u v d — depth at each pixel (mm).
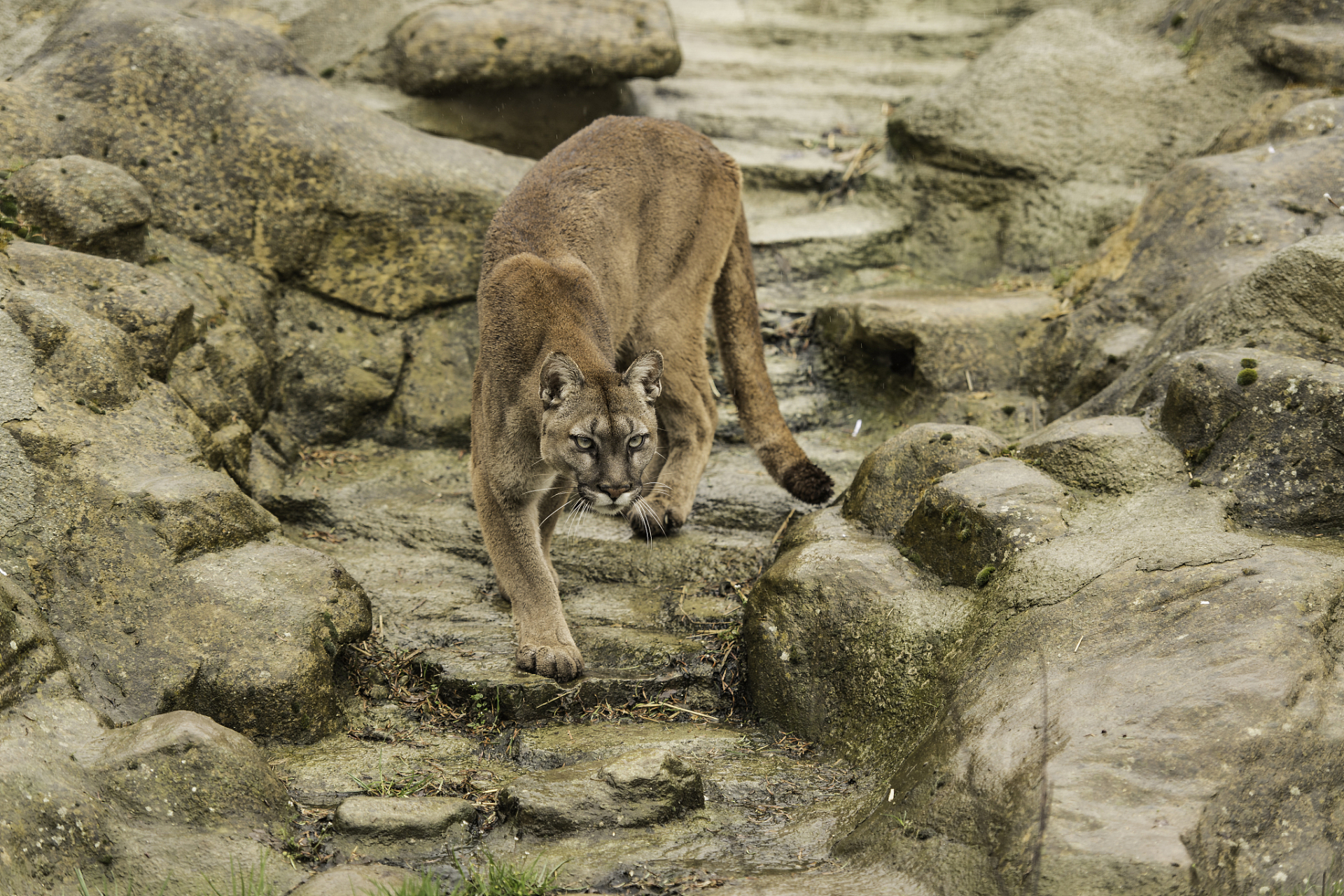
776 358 12906
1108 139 14164
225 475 8641
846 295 13664
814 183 15320
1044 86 14523
